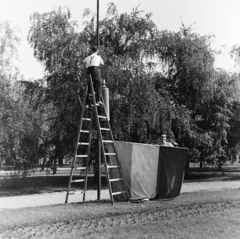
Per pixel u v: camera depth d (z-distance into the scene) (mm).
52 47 18609
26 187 19406
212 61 23016
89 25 20656
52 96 18969
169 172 11430
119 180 10469
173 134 21375
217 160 26312
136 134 21062
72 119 18656
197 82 22828
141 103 19062
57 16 19141
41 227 7316
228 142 27156
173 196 11469
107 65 18438
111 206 9344
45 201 12383
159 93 21266
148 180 10898
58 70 18922
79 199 12742
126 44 21031
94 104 10188
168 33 22531
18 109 18656
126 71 18562
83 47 18672
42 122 20641
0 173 32656
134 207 9227
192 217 8320
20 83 19688
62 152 21719
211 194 12188
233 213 8938
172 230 7078
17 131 18453
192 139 23047
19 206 10898
